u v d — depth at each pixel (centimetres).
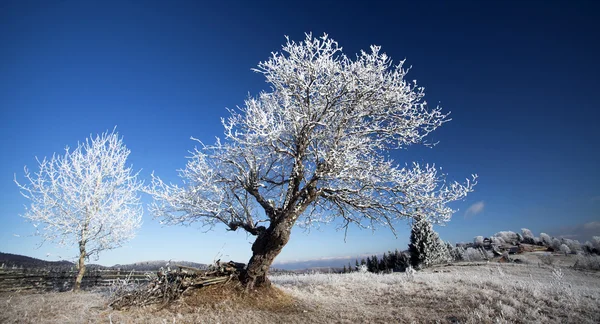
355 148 1147
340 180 1169
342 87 1152
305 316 932
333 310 998
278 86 1208
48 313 844
